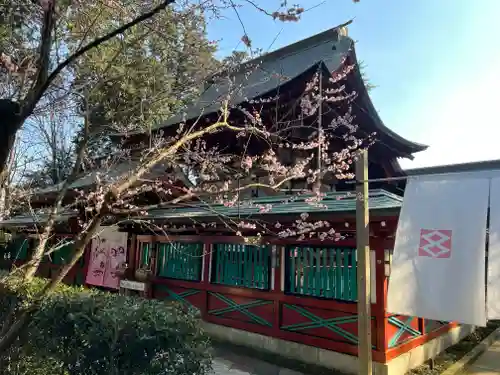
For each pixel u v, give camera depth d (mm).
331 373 5656
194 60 6617
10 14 4703
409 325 6160
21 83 4695
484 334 8719
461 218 3957
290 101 7871
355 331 5645
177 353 3004
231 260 7562
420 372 5926
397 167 11227
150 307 3326
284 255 6680
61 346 3297
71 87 5582
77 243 3359
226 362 6195
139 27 5418
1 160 2918
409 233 4215
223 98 6793
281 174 7070
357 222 4750
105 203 3242
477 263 3777
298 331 6332
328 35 11523
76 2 4578
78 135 9094
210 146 8945
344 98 7969
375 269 5586
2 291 4477
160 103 7336
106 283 9859
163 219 7516
